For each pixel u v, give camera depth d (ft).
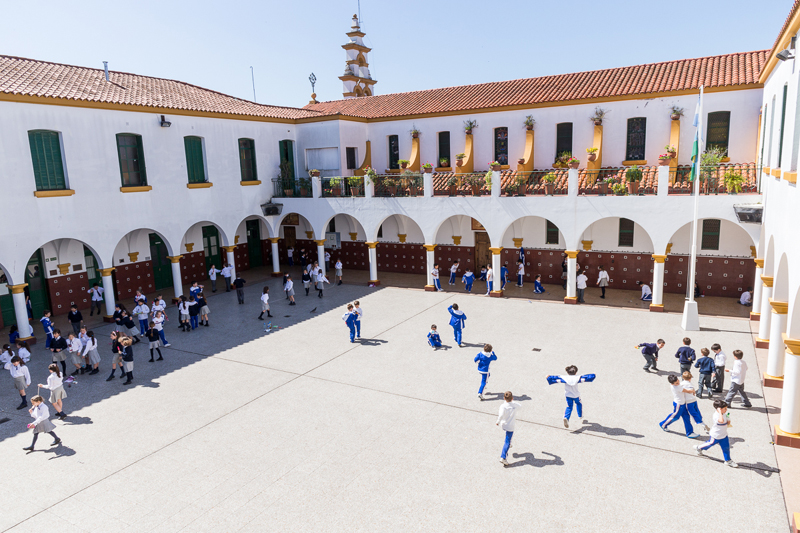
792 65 37.40
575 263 68.44
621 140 74.23
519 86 87.45
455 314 54.49
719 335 55.06
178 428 38.96
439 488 30.19
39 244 59.62
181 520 28.22
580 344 53.72
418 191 79.05
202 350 56.54
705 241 70.28
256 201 87.66
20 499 30.89
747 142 65.98
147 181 70.64
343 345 56.34
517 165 78.02
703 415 38.04
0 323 66.80
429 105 91.71
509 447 33.37
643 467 31.68
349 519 27.68
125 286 80.12
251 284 89.45
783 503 27.84
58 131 60.54
